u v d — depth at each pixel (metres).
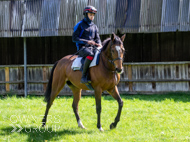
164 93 12.70
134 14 12.11
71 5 12.81
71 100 11.20
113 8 12.41
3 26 12.82
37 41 14.90
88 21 6.92
